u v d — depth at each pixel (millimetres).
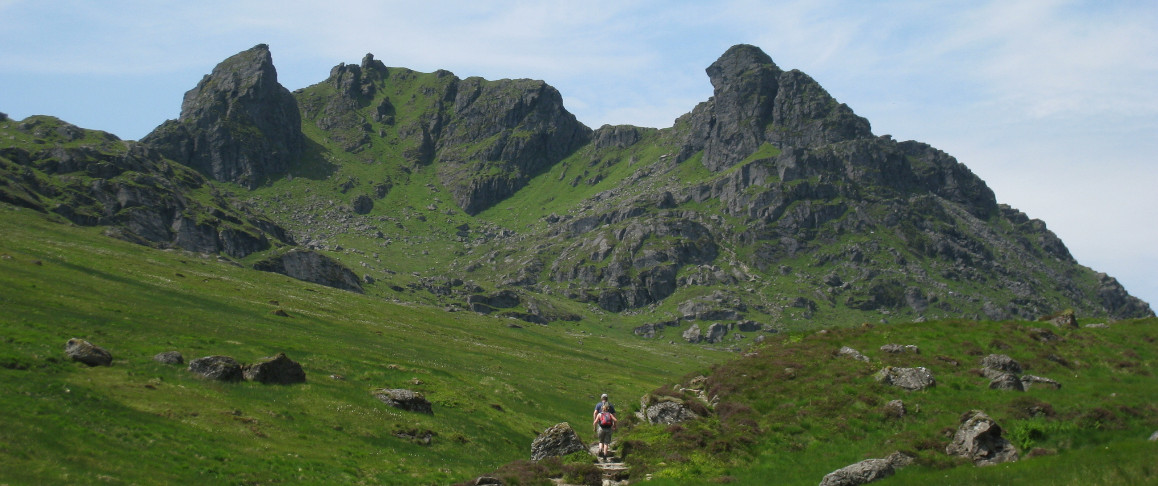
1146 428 35125
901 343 51406
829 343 54062
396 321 132375
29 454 31281
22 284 72188
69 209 193250
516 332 178625
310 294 144125
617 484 38344
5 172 194750
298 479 36969
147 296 85875
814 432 40719
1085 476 28922
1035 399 39062
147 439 36812
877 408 41656
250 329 79812
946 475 31562
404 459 45594
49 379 40969
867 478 33031
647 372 149125
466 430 56688
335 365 66500
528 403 77812
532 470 39000
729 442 40750
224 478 34594
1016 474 30547
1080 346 47875
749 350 58156
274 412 47281
